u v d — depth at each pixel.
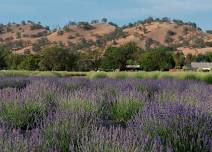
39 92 12.00
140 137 5.89
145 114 7.50
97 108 9.66
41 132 6.34
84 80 20.94
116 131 5.84
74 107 9.20
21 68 121.19
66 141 6.30
